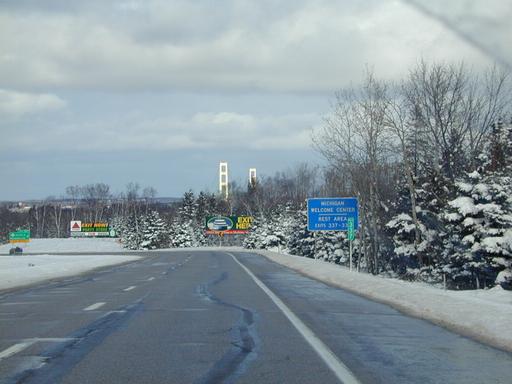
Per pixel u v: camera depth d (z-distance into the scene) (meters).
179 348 10.09
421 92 41.06
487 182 25.41
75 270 39.84
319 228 38.38
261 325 12.84
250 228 117.44
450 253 29.28
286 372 8.29
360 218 46.47
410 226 35.22
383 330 12.20
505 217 23.86
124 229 132.25
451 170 37.62
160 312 15.21
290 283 26.11
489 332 11.44
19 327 12.66
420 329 12.37
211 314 14.76
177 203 171.38
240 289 22.78
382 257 44.91
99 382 7.73
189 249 117.75
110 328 12.42
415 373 8.27
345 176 48.53
